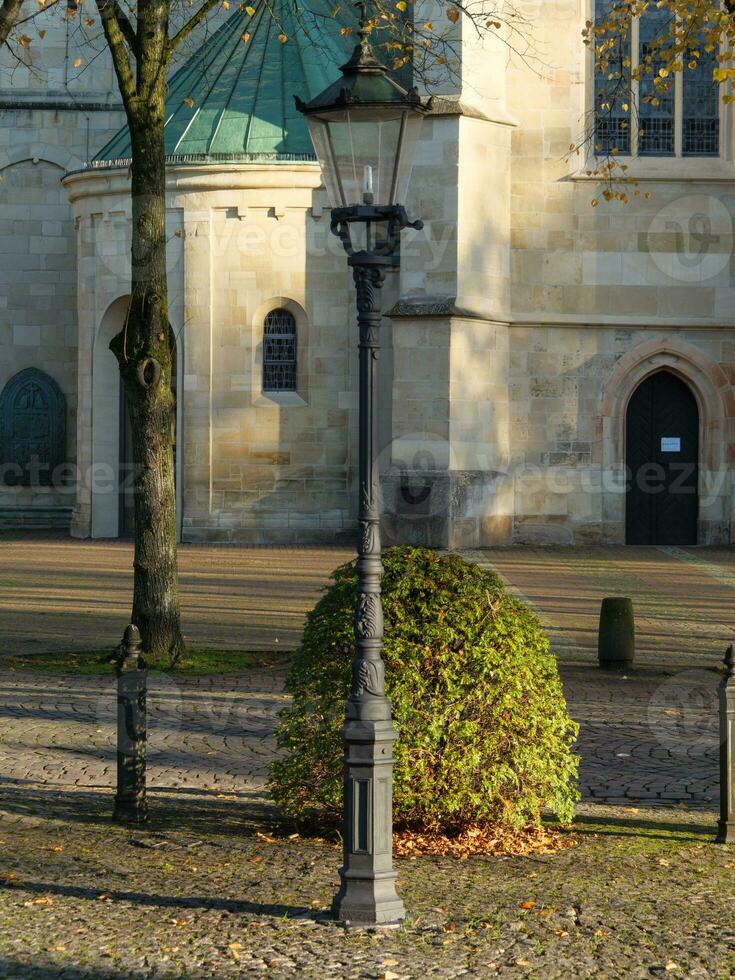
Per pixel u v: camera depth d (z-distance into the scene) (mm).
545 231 29125
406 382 28047
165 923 6980
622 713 13078
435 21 27844
